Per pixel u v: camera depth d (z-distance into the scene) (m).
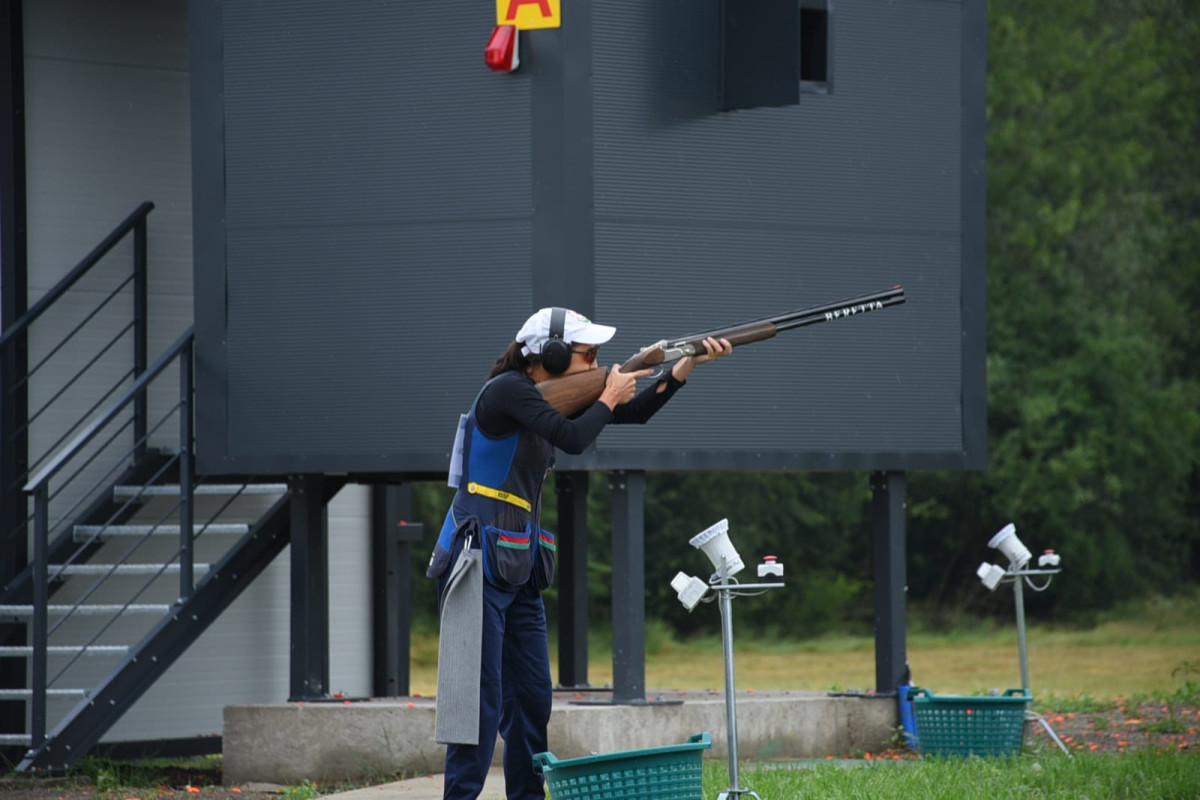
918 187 39.75
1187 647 117.00
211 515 46.81
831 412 38.50
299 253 37.84
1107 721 47.47
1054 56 137.12
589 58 36.09
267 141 38.09
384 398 37.09
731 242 37.50
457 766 23.08
